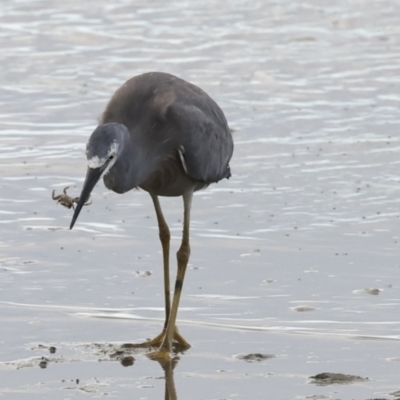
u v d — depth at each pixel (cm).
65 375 1037
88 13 2517
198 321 1188
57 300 1238
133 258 1370
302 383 1017
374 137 1805
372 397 979
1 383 1014
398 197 1565
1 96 2009
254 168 1680
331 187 1603
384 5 2597
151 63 2189
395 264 1344
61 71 2145
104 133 1020
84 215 1509
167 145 1143
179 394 995
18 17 2481
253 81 2089
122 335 1152
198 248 1398
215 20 2470
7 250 1383
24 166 1684
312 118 1897
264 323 1180
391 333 1148
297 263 1349
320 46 2302
